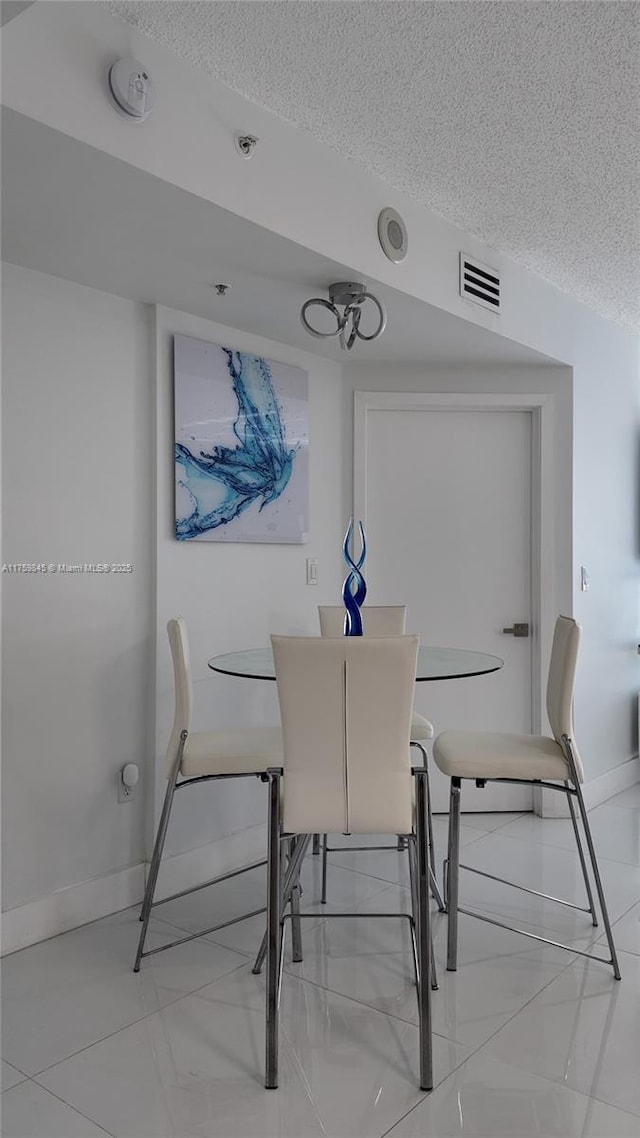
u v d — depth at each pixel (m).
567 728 2.63
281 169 2.46
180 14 2.00
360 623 2.88
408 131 2.56
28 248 2.54
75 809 2.84
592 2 1.97
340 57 2.18
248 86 2.31
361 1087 1.97
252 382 3.48
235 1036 2.18
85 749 2.88
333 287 2.88
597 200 3.04
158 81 2.10
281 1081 1.99
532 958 2.62
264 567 3.58
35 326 2.72
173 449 3.14
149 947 2.69
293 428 3.69
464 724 4.22
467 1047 2.13
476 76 2.27
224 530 3.33
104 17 1.98
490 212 3.15
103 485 2.92
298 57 2.17
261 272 2.76
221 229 2.41
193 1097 1.93
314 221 2.58
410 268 3.00
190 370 3.19
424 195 3.00
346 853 3.61
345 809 2.14
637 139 2.61
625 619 4.73
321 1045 2.14
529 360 4.01
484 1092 1.95
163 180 2.12
